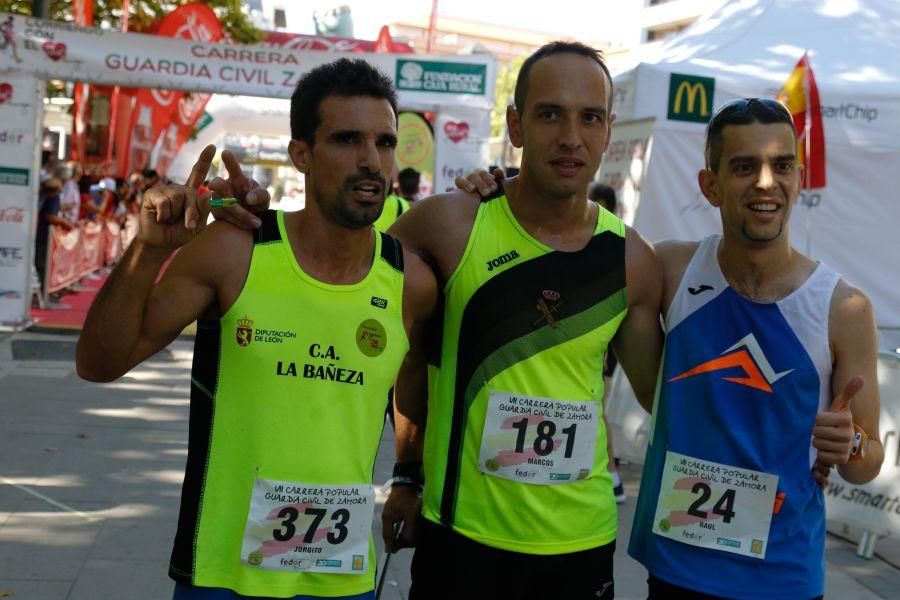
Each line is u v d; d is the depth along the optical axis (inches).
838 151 300.7
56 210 442.3
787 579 92.7
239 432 79.9
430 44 646.5
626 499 211.6
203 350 81.7
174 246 75.2
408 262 88.4
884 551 192.7
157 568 155.2
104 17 544.1
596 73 93.0
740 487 93.7
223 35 446.3
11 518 172.9
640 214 293.3
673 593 95.7
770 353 93.7
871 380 93.0
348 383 81.7
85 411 259.8
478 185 99.8
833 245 305.6
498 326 95.0
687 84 291.3
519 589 94.3
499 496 94.0
